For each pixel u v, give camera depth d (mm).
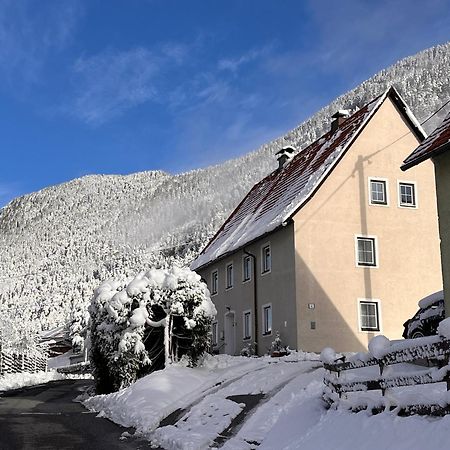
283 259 25906
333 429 8812
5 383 35406
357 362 9227
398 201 26531
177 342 19094
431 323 18312
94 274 161125
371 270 25500
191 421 12203
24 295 150500
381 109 27203
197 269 36531
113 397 16562
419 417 7430
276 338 25547
